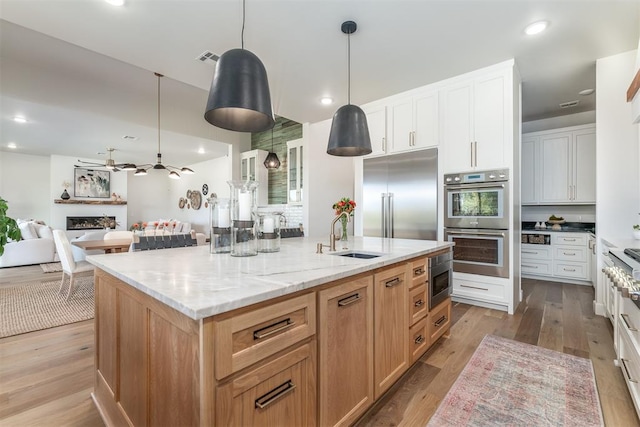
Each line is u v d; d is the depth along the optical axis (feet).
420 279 6.91
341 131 7.50
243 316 3.22
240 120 5.95
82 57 11.69
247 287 3.54
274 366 3.57
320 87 12.07
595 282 10.87
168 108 17.97
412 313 6.56
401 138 12.73
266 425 3.48
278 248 6.63
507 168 10.23
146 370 3.92
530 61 10.18
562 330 8.80
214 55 9.57
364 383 5.10
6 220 7.71
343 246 7.50
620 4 7.31
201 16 7.72
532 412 5.26
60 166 27.25
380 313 5.49
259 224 6.55
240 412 3.21
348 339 4.74
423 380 6.31
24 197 26.61
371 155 13.73
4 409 5.47
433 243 8.33
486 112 10.63
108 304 5.11
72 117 15.58
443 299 8.09
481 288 10.85
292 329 3.79
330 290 4.36
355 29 8.34
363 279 5.06
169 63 10.08
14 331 8.93
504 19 7.93
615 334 6.82
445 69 10.71
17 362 7.16
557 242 14.88
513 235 10.32
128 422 4.42
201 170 31.73
